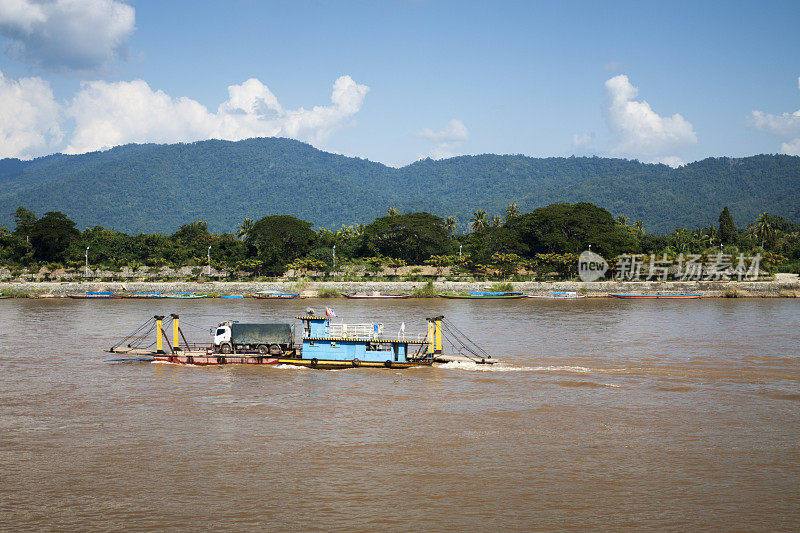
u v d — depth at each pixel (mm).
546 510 25891
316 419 38406
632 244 185000
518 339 70562
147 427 36844
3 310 110812
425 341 54375
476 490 27812
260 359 55438
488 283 155500
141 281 167125
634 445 33531
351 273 177125
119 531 24234
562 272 174750
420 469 30172
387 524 24719
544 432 35719
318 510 25906
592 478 29125
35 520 25109
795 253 199250
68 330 80312
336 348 54375
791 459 31438
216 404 42000
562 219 188750
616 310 109562
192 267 176000
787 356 58844
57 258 186250
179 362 56344
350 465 30719
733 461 31203
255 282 164750
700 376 49938
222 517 25328
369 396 44062
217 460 31391
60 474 29703
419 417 38719
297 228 197500
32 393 45094
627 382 48000
